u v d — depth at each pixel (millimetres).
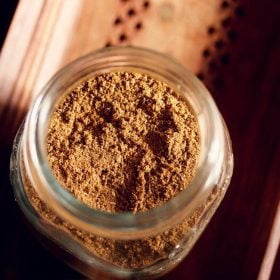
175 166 184
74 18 241
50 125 190
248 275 219
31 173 182
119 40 244
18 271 218
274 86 239
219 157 187
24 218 217
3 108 226
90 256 196
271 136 233
